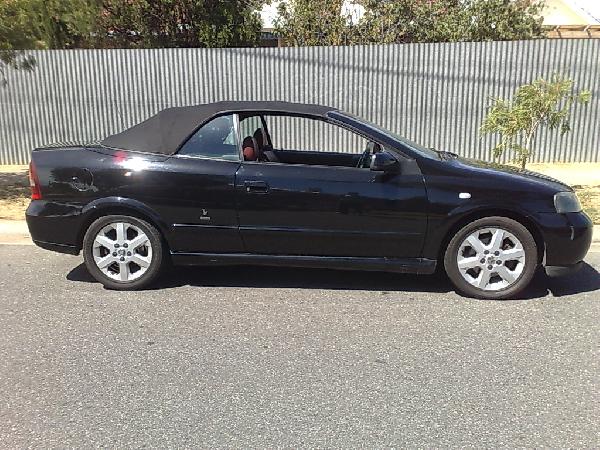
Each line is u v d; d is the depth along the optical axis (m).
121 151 5.06
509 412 3.19
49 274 5.61
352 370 3.67
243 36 15.91
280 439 2.95
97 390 3.45
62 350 3.98
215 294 5.04
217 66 11.54
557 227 4.67
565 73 10.98
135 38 15.95
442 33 15.44
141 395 3.38
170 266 5.79
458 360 3.80
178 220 4.94
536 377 3.57
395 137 5.05
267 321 4.44
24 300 4.93
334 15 15.97
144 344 4.06
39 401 3.33
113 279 5.12
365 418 3.14
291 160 5.66
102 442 2.93
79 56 11.62
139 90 11.73
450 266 4.85
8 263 5.96
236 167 4.88
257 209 4.84
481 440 2.94
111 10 15.30
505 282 4.81
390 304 4.78
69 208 5.04
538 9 16.58
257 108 5.07
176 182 4.89
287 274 5.56
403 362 3.77
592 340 4.10
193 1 15.30
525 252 4.73
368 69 11.32
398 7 15.69
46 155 5.14
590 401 3.30
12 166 11.88
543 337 4.14
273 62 11.45
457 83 11.23
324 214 4.78
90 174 4.98
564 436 2.97
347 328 4.31
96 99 11.80
